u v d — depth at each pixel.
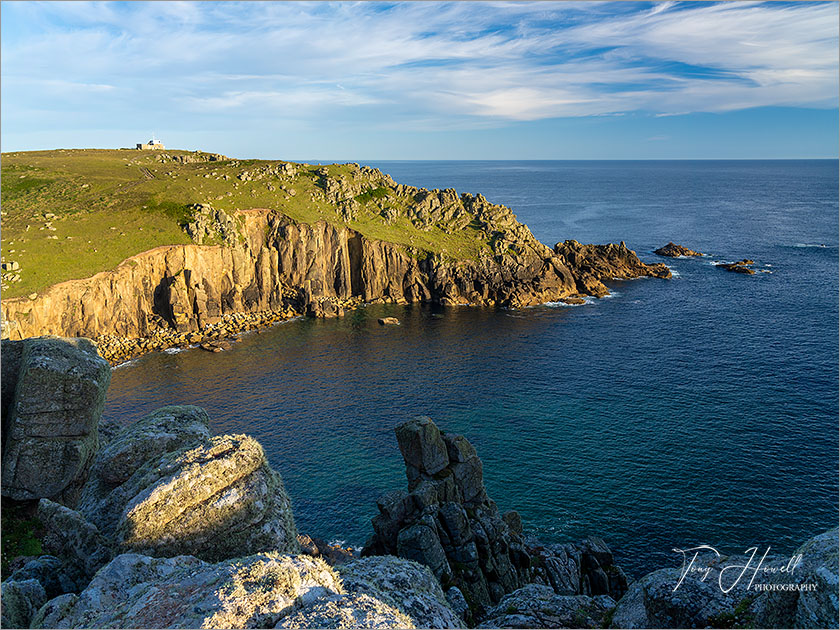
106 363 29.03
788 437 69.44
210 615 13.19
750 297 140.12
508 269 151.12
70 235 126.38
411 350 109.38
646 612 18.75
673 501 57.06
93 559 18.83
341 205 161.50
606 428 73.69
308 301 139.12
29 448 25.66
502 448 69.12
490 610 27.91
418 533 32.97
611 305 138.50
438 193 178.25
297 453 68.94
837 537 14.95
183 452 21.09
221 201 153.25
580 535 52.31
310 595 14.88
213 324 124.75
